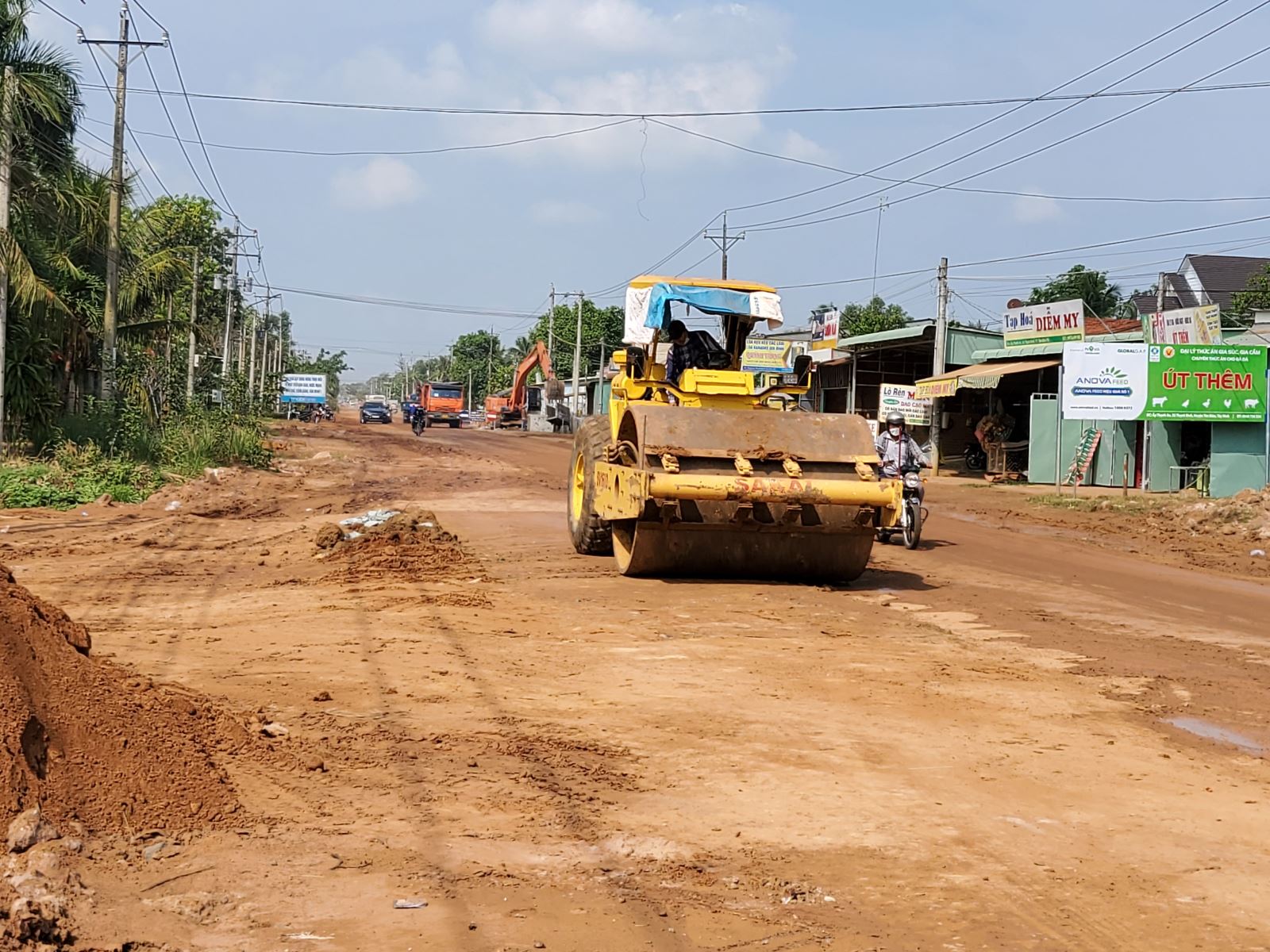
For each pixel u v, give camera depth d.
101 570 13.80
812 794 6.11
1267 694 8.70
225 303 68.69
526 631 10.34
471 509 22.00
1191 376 27.34
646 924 4.48
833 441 12.95
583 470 15.74
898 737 7.23
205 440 31.39
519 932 4.36
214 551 15.83
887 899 4.82
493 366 142.00
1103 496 28.06
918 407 40.16
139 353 34.53
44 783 5.03
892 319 70.38
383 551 14.80
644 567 13.17
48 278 28.83
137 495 23.30
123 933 4.14
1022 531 21.53
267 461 32.91
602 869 5.03
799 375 14.44
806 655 9.58
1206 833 5.71
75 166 28.88
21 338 28.67
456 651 9.34
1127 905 4.82
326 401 104.06
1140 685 8.88
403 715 7.38
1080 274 62.50
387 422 92.31
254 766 6.04
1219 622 12.09
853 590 13.22
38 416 29.09
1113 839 5.60
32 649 5.57
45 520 19.22
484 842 5.27
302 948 4.14
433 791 5.91
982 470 38.91
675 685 8.44
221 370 60.38
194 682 7.98
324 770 6.14
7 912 4.09
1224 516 21.94
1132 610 12.65
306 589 12.49
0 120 24.23
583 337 94.88
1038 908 4.77
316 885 4.70
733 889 4.87
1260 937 4.54
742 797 6.04
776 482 12.15
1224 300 61.59
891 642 10.31
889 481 12.47
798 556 13.09
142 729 5.73
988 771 6.60
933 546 18.42
